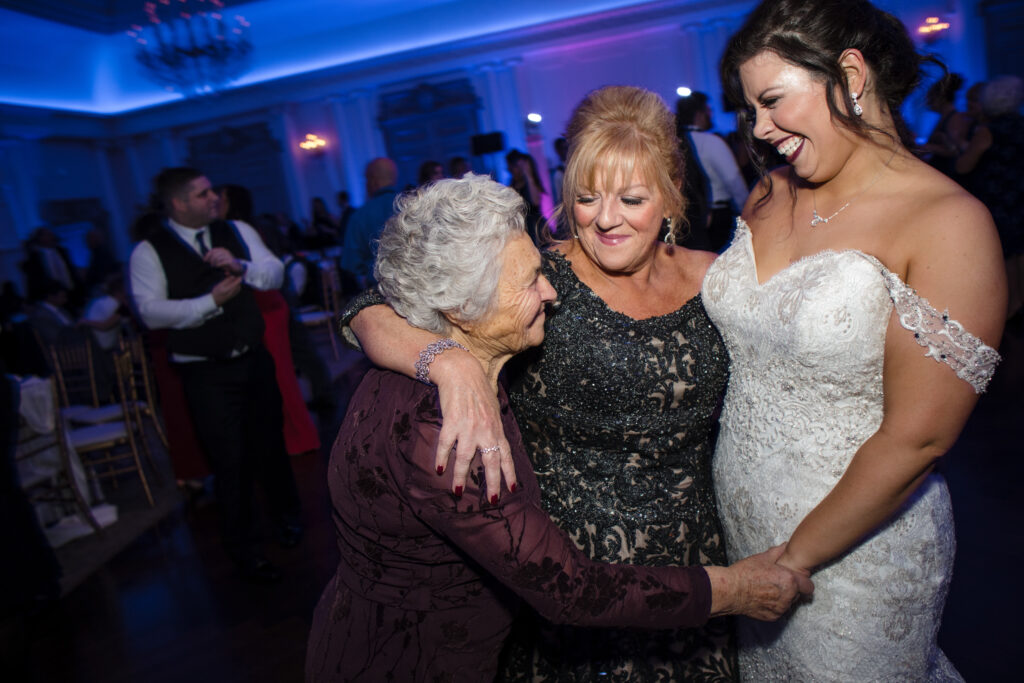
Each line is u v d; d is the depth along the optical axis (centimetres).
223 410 272
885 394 111
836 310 112
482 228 99
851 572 123
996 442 310
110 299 584
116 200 1306
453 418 95
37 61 1138
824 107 108
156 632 263
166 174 282
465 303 101
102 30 1053
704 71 979
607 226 122
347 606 110
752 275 127
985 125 420
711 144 389
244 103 1179
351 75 1120
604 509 137
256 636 252
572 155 122
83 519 365
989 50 881
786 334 118
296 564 296
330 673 110
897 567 122
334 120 1155
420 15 1090
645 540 136
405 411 100
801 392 122
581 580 100
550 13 1048
